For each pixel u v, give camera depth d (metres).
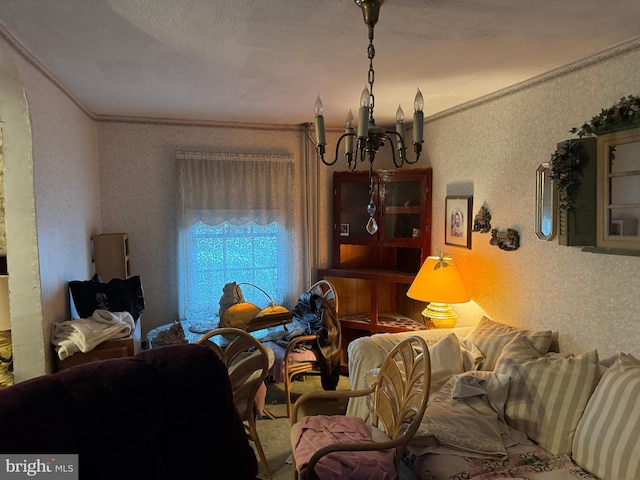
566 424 2.01
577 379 2.09
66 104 2.77
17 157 2.11
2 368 2.21
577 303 2.38
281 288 4.20
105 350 2.38
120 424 1.07
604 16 1.74
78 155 3.06
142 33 1.88
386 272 3.93
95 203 3.59
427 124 3.85
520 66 2.39
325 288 4.04
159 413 1.14
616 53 2.10
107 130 3.70
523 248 2.77
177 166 3.81
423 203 3.78
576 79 2.35
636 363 1.95
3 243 2.23
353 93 2.94
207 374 1.26
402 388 1.93
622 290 2.12
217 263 3.99
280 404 3.32
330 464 1.63
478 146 3.17
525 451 2.01
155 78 2.56
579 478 1.78
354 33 1.90
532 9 1.67
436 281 3.16
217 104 3.25
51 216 2.41
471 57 2.23
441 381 2.45
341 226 4.16
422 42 2.02
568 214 2.25
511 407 2.18
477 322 3.23
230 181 3.97
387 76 2.55
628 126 2.01
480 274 3.18
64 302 2.62
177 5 1.62
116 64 2.29
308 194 4.25
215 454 1.22
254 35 1.91
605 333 2.22
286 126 4.14
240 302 3.47
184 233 3.85
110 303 2.75
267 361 2.29
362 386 2.67
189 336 3.30
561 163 2.25
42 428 0.95
